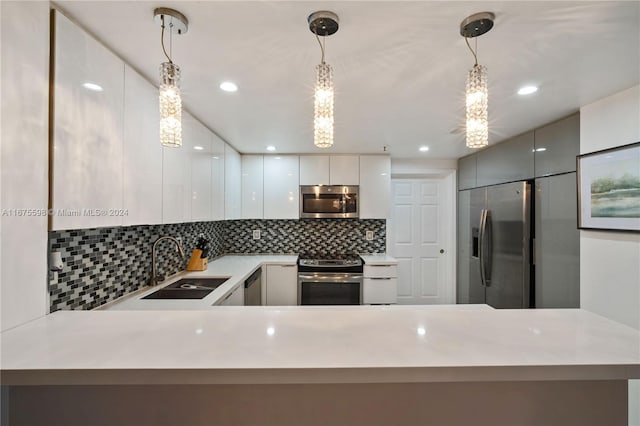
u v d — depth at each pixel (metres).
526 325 0.93
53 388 0.86
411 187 4.19
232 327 0.90
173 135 1.07
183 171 1.99
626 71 1.50
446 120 2.32
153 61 1.39
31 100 0.94
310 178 3.64
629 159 1.70
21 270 0.93
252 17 1.08
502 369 0.69
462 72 1.51
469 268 3.63
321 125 1.06
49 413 0.87
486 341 0.81
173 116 1.07
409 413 0.91
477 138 1.09
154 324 0.93
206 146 2.43
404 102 1.94
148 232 2.09
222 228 3.79
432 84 1.66
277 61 1.41
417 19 1.09
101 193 1.20
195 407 0.88
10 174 0.90
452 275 4.00
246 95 1.82
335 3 1.01
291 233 3.95
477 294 3.39
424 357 0.72
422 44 1.26
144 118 1.51
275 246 3.94
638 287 1.68
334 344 0.79
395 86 1.69
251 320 0.96
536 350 0.76
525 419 0.91
